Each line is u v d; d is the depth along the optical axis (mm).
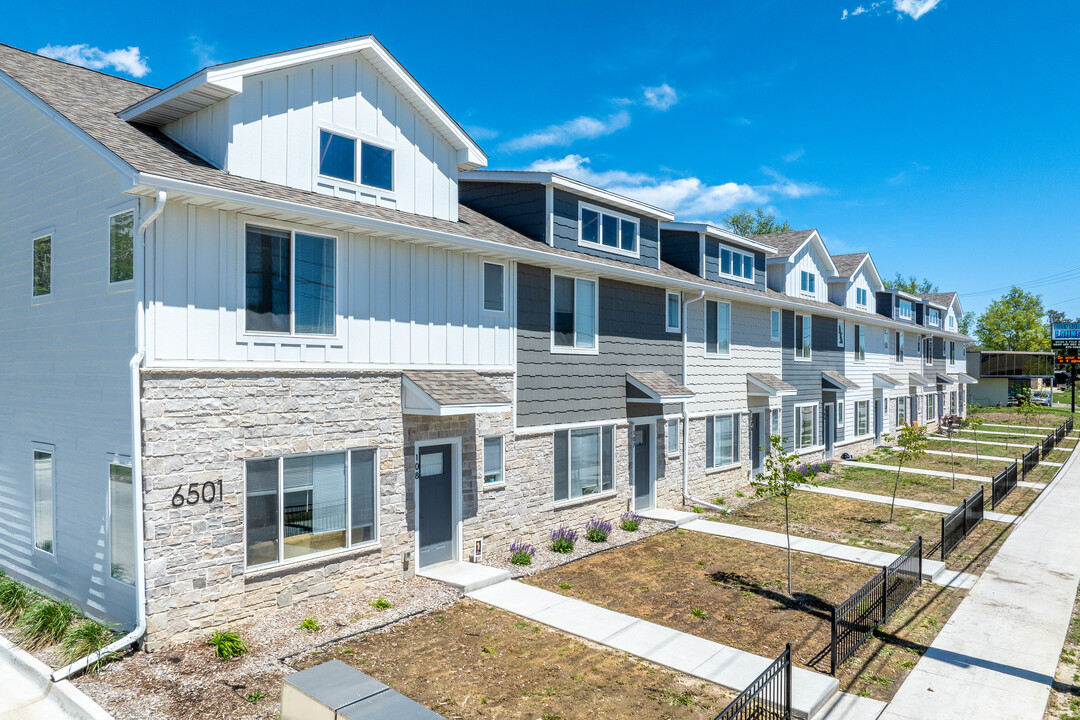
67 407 10133
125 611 9086
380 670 8555
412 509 11875
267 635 9227
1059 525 18500
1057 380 68688
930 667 9492
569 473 15477
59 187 10312
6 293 11617
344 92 11438
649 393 16672
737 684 8508
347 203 11133
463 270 12938
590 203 16641
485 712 7676
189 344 9016
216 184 8953
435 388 11586
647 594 11945
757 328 23281
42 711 7625
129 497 9062
